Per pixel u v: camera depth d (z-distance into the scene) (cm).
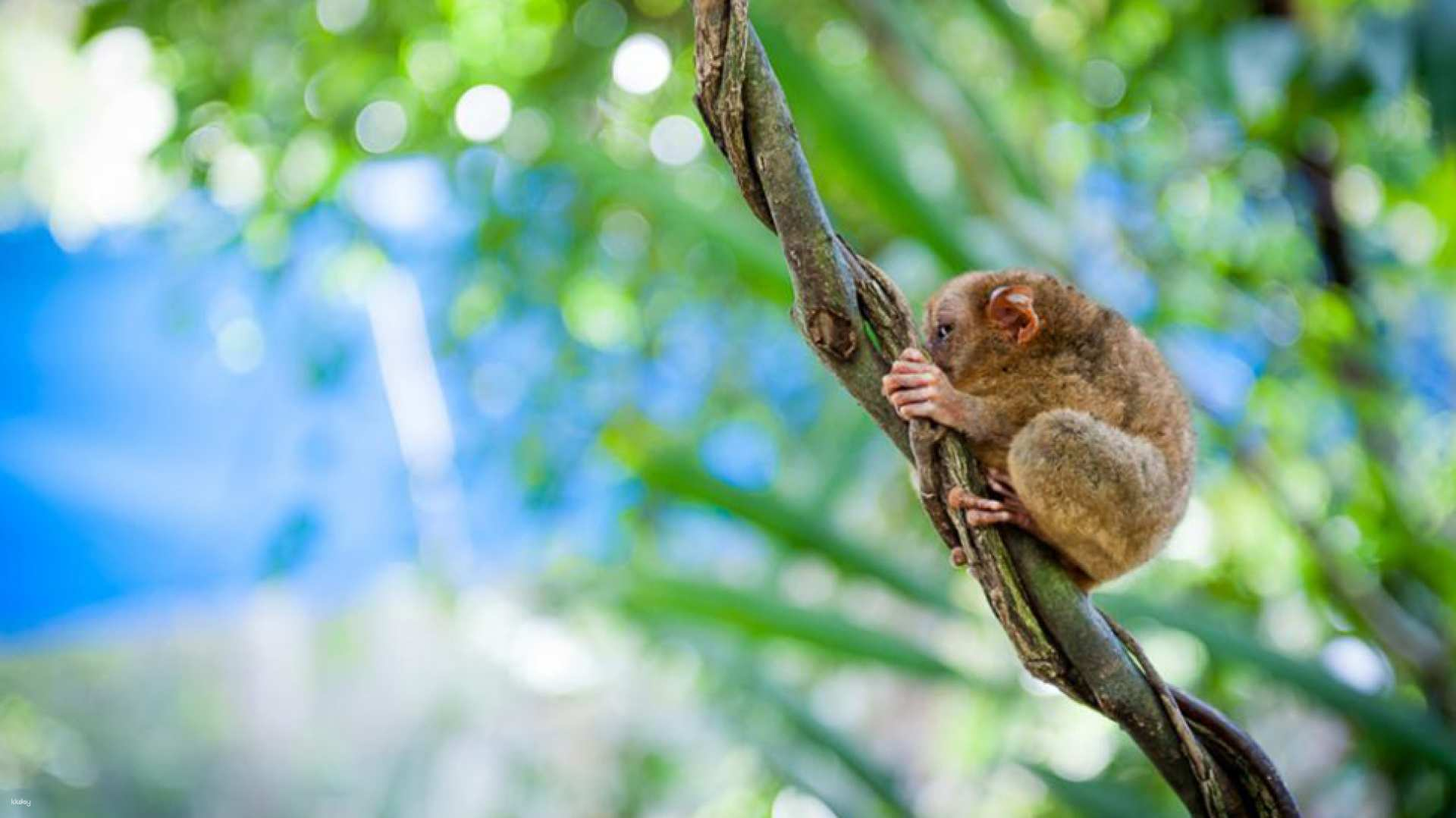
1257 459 681
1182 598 694
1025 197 712
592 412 788
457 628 1193
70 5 1088
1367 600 671
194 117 806
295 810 1440
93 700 1490
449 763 1381
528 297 838
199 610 816
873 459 816
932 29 873
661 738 1220
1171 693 310
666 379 895
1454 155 585
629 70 816
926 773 1193
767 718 753
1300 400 734
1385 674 716
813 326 305
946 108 701
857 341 307
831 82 622
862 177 625
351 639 1423
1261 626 778
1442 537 679
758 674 720
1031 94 789
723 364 898
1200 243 773
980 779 913
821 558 620
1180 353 724
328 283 831
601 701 1279
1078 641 306
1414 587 698
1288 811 314
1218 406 697
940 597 625
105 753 1473
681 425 805
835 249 300
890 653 643
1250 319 741
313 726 1449
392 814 1366
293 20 829
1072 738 935
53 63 1065
